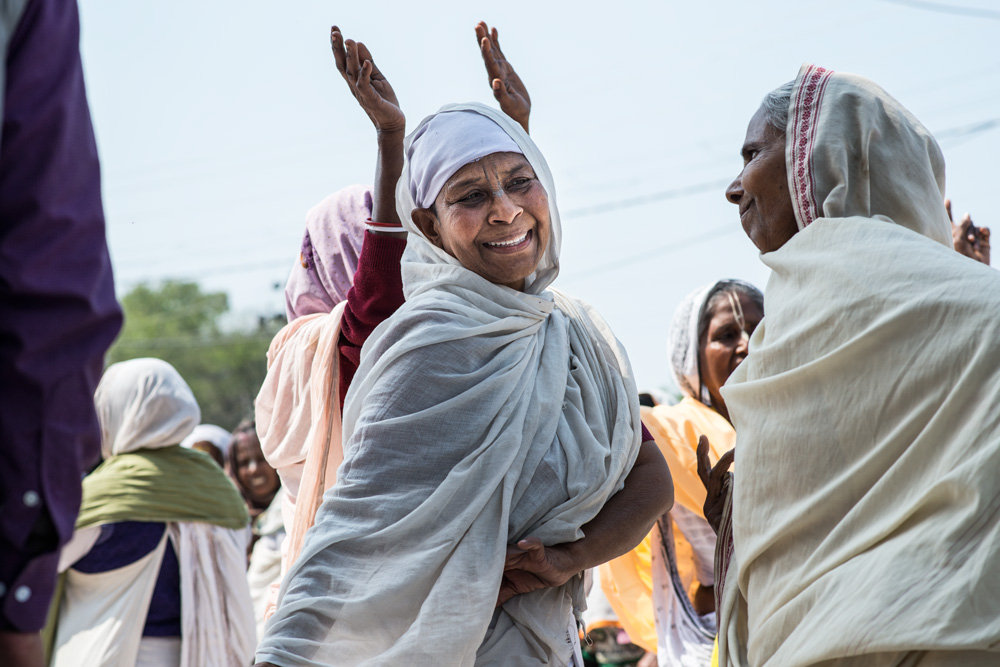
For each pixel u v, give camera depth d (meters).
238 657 4.72
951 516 2.19
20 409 1.71
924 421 2.31
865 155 2.68
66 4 1.83
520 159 2.92
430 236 3.01
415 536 2.60
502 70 3.49
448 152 2.89
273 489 7.75
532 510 2.69
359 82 3.06
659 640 4.16
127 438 4.70
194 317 45.81
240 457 7.71
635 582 4.49
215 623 4.59
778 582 2.47
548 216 2.94
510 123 2.98
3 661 1.75
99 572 4.40
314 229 3.82
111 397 4.78
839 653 2.21
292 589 2.61
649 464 2.98
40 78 1.76
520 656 2.65
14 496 1.71
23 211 1.72
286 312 3.91
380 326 2.93
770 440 2.53
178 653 4.54
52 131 1.75
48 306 1.73
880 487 2.31
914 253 2.44
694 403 4.67
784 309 2.63
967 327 2.27
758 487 2.54
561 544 2.71
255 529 7.47
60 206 1.75
